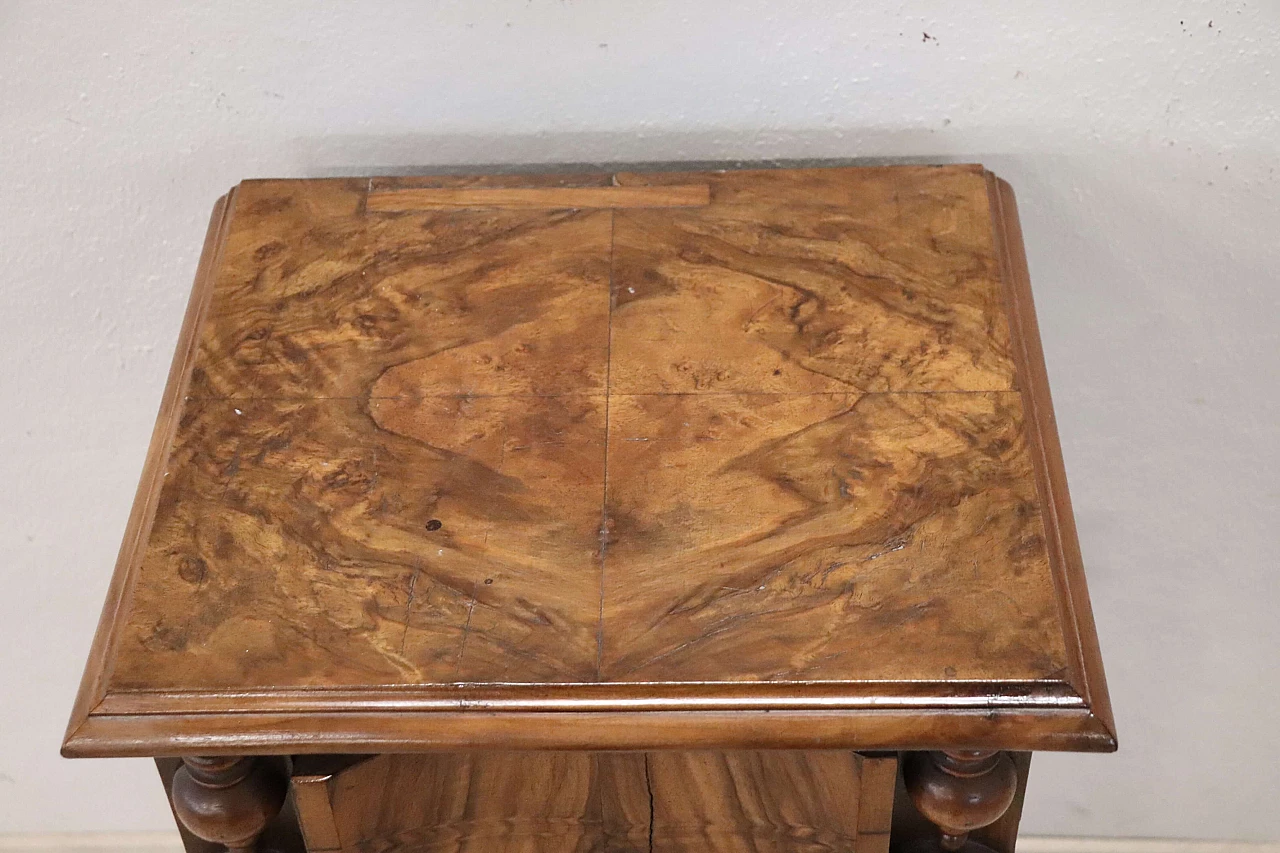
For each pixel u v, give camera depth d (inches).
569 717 25.4
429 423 29.5
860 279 31.6
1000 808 27.9
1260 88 33.5
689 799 30.1
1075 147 35.1
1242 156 34.8
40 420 41.4
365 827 29.8
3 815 55.4
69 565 45.9
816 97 34.5
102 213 36.6
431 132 35.4
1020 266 32.2
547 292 31.7
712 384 29.9
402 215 33.5
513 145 35.6
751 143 35.5
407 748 25.5
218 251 33.0
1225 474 42.0
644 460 28.7
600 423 29.3
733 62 33.9
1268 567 44.3
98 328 39.1
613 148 35.7
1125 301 38.3
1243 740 50.3
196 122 34.9
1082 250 37.3
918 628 25.9
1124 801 53.6
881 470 28.3
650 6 32.8
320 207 33.7
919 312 30.9
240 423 29.6
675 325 31.0
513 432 29.3
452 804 30.4
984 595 26.3
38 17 32.9
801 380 29.9
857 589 26.5
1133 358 39.6
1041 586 26.4
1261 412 40.4
